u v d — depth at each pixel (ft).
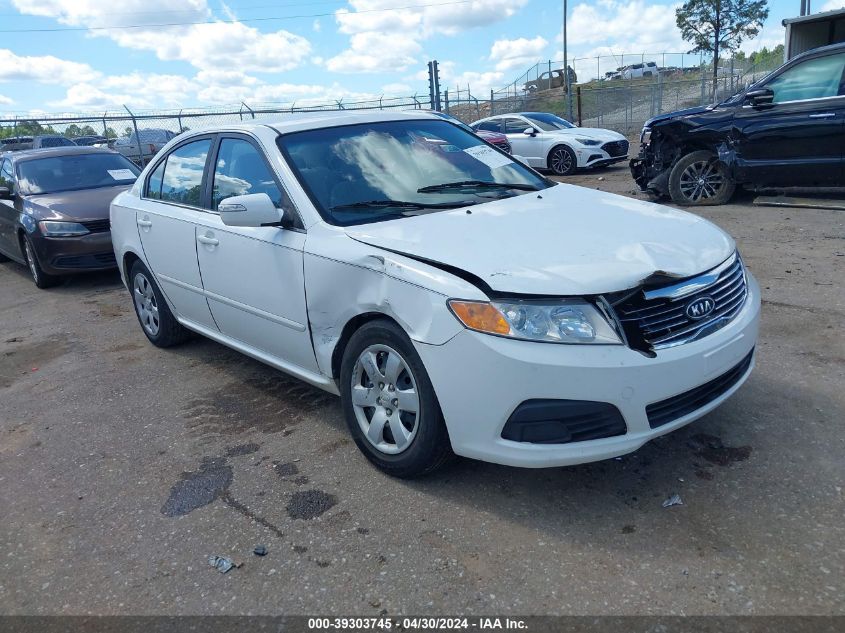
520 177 14.28
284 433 13.16
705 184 32.14
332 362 11.85
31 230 26.96
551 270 9.46
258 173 13.39
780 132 28.53
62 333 21.33
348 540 9.75
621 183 44.75
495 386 9.24
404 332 10.26
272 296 12.84
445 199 12.62
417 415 10.28
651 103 93.25
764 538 9.05
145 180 17.78
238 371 16.63
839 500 9.69
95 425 14.33
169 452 12.85
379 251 10.66
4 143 64.59
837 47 27.48
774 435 11.47
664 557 8.87
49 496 11.71
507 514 10.01
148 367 17.47
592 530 9.50
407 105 72.43
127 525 10.65
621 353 9.11
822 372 13.58
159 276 16.88
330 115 14.52
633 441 9.33
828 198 30.09
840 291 18.20
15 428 14.58
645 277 9.41
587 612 8.07
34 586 9.44
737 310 10.66
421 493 10.71
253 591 8.92
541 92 107.34
